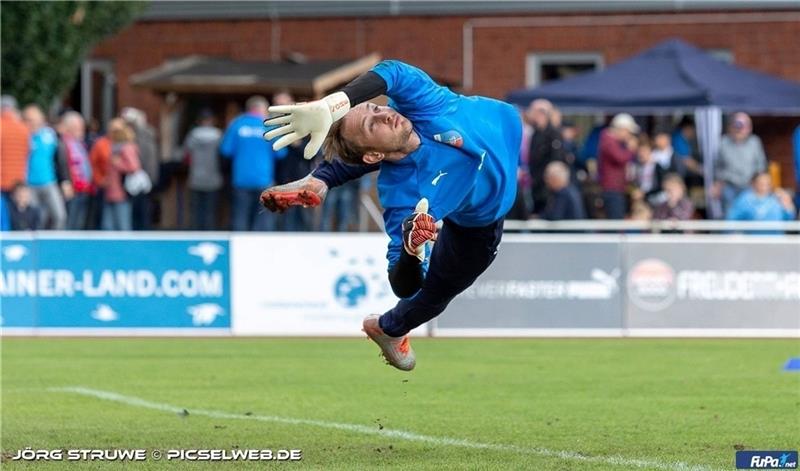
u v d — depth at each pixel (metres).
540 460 18.50
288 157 44.09
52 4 54.03
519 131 16.38
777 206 40.00
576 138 54.56
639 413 23.23
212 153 45.53
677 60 47.09
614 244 37.50
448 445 19.91
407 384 27.55
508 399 25.16
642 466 17.97
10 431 21.55
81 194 45.84
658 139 45.84
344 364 31.22
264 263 38.19
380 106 15.70
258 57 60.25
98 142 45.06
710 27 56.25
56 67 55.34
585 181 43.78
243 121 43.31
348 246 37.97
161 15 61.06
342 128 15.52
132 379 28.52
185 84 50.88
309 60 55.62
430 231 14.92
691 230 40.16
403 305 17.58
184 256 38.34
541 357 32.50
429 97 15.65
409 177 15.66
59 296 38.56
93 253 38.50
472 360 31.91
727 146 44.16
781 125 54.66
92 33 56.25
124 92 61.62
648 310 37.56
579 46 57.53
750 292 37.31
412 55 58.94
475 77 58.50
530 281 37.66
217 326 38.34
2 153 42.12
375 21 59.16
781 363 31.02
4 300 38.72
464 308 37.84
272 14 59.97
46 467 18.33
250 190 43.47
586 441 20.23
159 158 53.16
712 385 27.11
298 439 20.61
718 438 20.47
